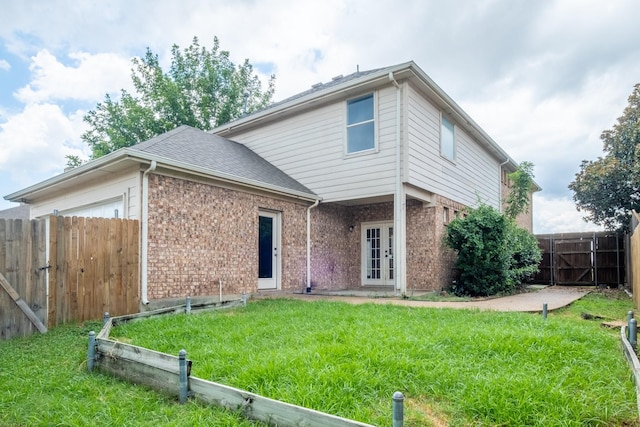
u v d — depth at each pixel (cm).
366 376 321
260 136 1294
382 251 1212
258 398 267
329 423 230
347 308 710
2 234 572
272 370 337
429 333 471
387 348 393
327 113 1130
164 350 442
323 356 368
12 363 426
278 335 489
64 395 337
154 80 2306
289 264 1061
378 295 971
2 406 313
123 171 791
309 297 954
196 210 839
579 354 378
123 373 374
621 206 1342
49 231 622
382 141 1016
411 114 999
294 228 1084
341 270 1234
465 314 630
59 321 621
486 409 267
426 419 262
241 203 941
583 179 1402
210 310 729
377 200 1120
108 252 691
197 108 2359
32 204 1134
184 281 805
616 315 696
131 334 522
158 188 773
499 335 436
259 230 1020
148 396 327
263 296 961
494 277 1020
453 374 327
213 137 1219
